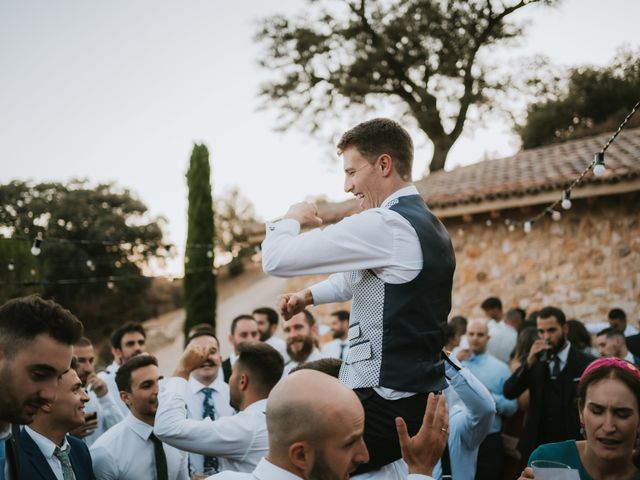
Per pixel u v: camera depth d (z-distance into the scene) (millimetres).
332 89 25266
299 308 2479
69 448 2924
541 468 2043
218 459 4102
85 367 4926
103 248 23891
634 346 6410
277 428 1685
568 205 5004
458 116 24891
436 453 1891
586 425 2246
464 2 22969
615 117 21594
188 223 15578
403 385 2072
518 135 24734
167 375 18234
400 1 24062
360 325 2186
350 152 2332
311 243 2104
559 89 24000
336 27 24703
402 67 24781
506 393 4977
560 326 4938
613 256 9539
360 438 1692
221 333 21203
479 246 10758
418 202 2270
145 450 3426
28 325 1802
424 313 2119
